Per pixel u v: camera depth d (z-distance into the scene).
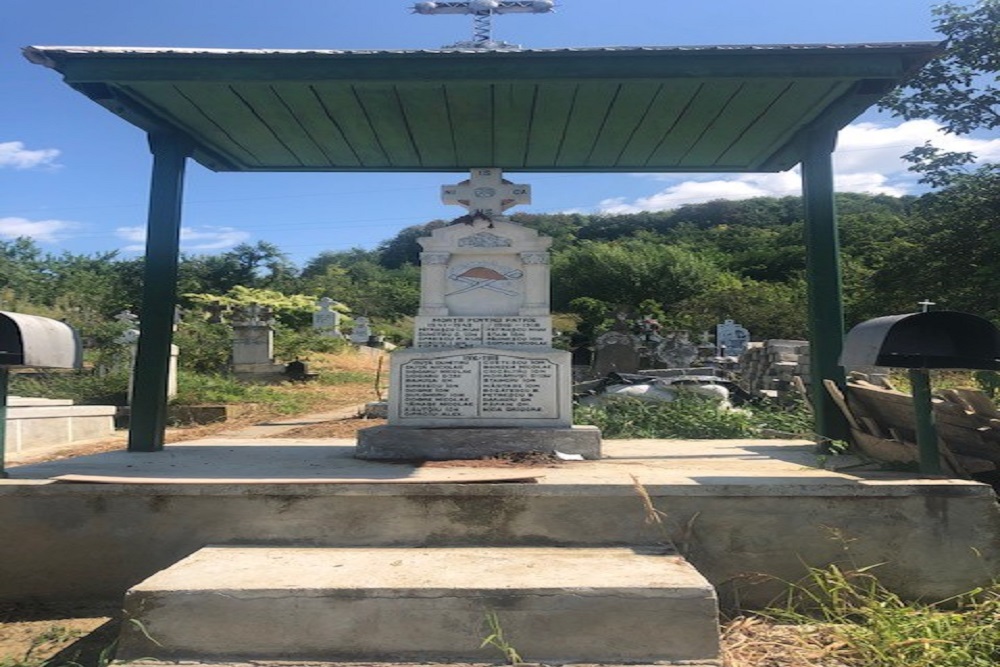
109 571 4.16
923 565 4.06
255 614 3.13
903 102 12.13
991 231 11.93
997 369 4.45
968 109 11.85
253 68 5.10
